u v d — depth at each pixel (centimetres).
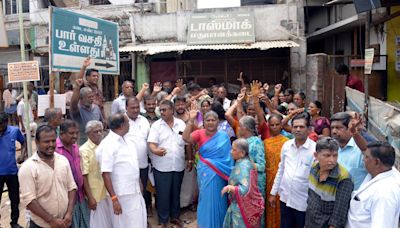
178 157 577
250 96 606
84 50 696
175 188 586
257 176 454
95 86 636
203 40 1309
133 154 466
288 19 1316
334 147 341
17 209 593
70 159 435
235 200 431
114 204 441
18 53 1792
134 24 1409
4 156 577
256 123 534
